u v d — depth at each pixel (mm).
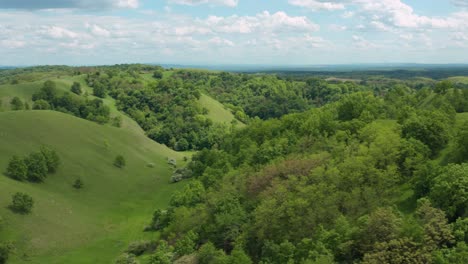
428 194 57188
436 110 88812
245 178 83688
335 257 47375
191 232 69438
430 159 72250
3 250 74125
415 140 73250
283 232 59531
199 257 60438
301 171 75250
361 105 111375
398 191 63562
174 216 85812
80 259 78562
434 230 45062
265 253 55469
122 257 74625
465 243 43406
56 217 92250
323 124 100062
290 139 98375
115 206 110125
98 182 119812
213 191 86188
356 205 58281
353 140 83625
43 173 107250
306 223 57469
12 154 111062
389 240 45000
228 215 69125
